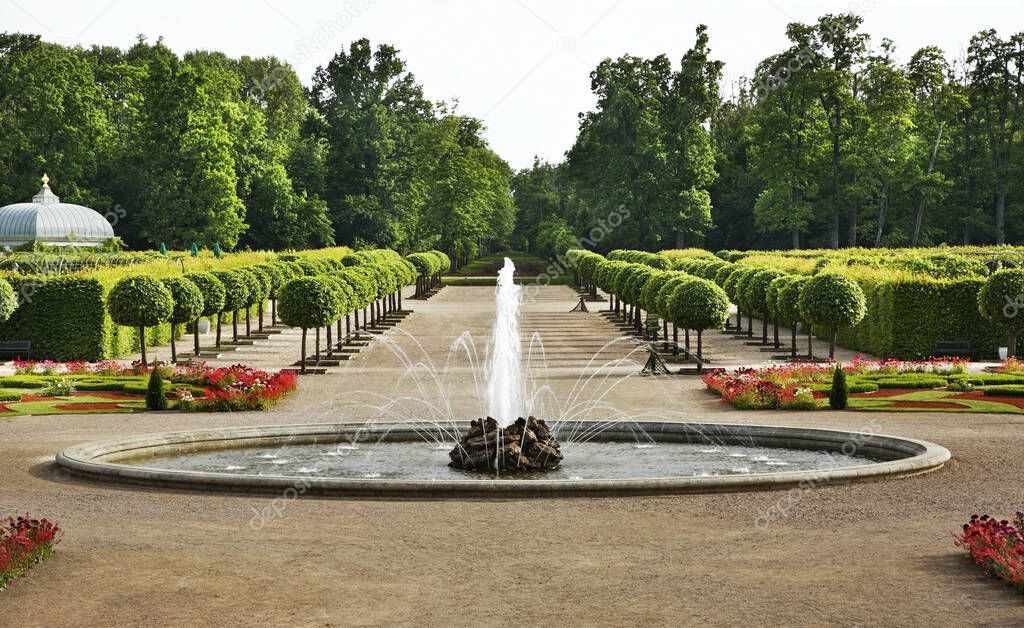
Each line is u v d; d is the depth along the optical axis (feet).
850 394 88.99
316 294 112.57
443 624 28.37
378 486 46.75
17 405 82.64
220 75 339.77
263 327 171.53
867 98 302.66
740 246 374.43
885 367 103.30
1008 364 106.11
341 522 41.57
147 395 81.41
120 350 132.16
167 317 110.11
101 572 33.81
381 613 29.40
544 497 46.50
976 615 28.81
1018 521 35.22
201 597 31.04
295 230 333.62
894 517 41.96
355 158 352.49
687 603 30.14
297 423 73.41
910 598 30.45
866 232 327.67
